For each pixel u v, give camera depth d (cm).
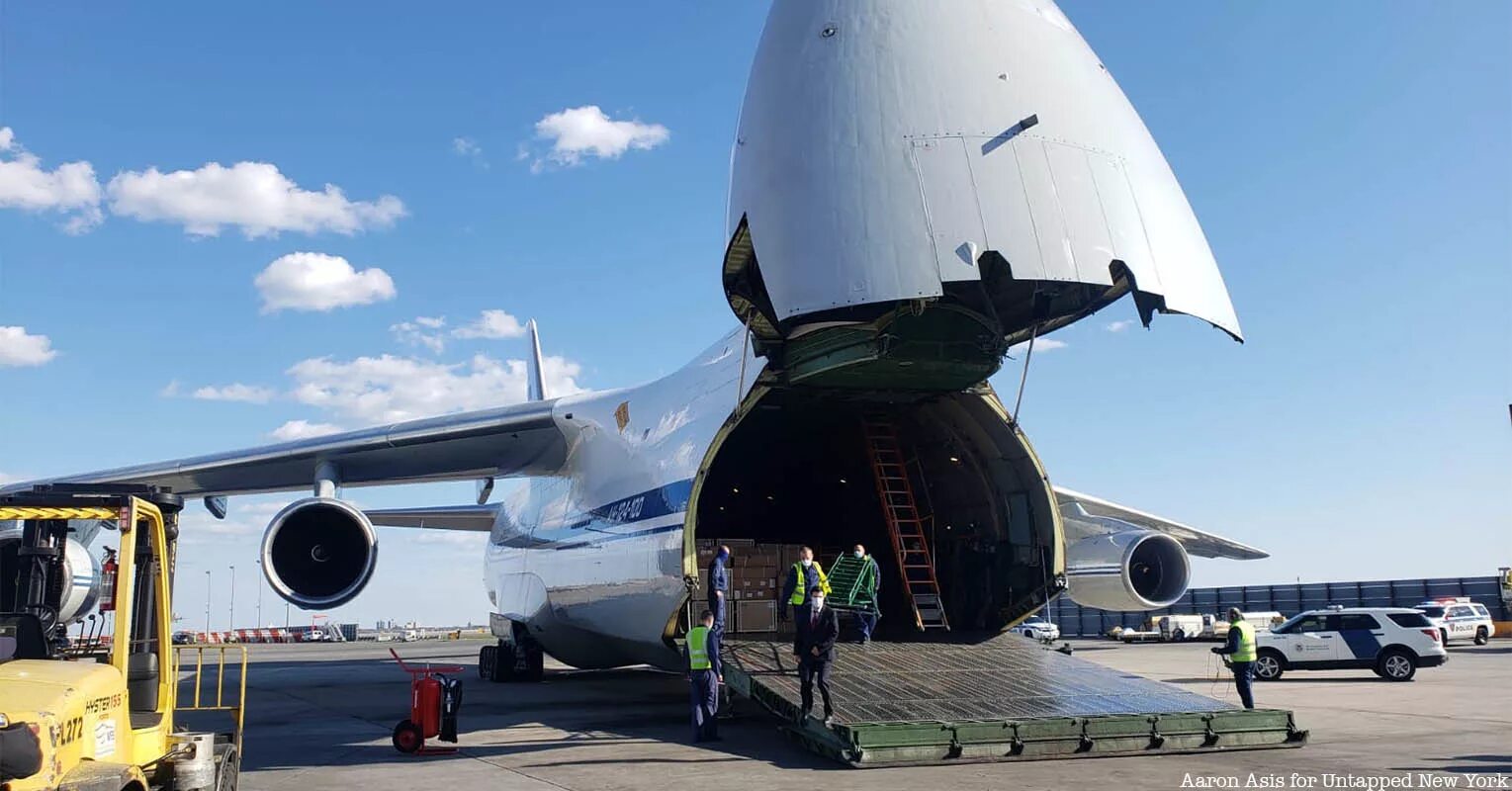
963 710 927
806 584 1097
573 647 1669
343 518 1276
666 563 1138
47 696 517
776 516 1630
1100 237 846
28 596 668
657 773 852
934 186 850
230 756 733
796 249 877
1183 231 907
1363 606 4128
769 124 927
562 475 1609
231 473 1485
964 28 905
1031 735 891
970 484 1280
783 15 966
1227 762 873
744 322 1019
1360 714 1287
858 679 1027
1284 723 960
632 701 1516
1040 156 862
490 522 2281
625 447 1350
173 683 688
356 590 1229
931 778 805
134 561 679
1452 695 1583
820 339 1040
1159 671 2095
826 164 880
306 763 964
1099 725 912
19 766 481
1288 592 4309
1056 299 991
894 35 903
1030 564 1193
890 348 984
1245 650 1094
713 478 1538
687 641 1052
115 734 580
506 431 1470
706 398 1179
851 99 891
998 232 833
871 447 1319
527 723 1236
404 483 1661
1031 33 923
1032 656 1153
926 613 1279
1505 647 3188
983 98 878
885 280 834
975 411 1177
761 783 794
